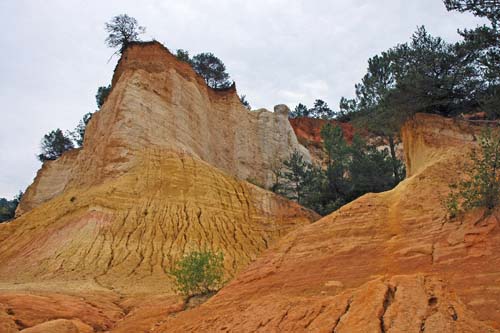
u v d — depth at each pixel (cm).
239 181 3616
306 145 6838
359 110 3762
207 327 927
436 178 1259
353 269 1009
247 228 3192
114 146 3544
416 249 981
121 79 4197
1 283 2292
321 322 715
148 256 2562
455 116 2261
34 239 2898
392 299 701
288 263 1121
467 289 786
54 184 5169
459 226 986
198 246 2752
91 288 2019
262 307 881
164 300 1619
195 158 3638
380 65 3600
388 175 3303
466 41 2228
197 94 4644
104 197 2984
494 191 966
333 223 1204
